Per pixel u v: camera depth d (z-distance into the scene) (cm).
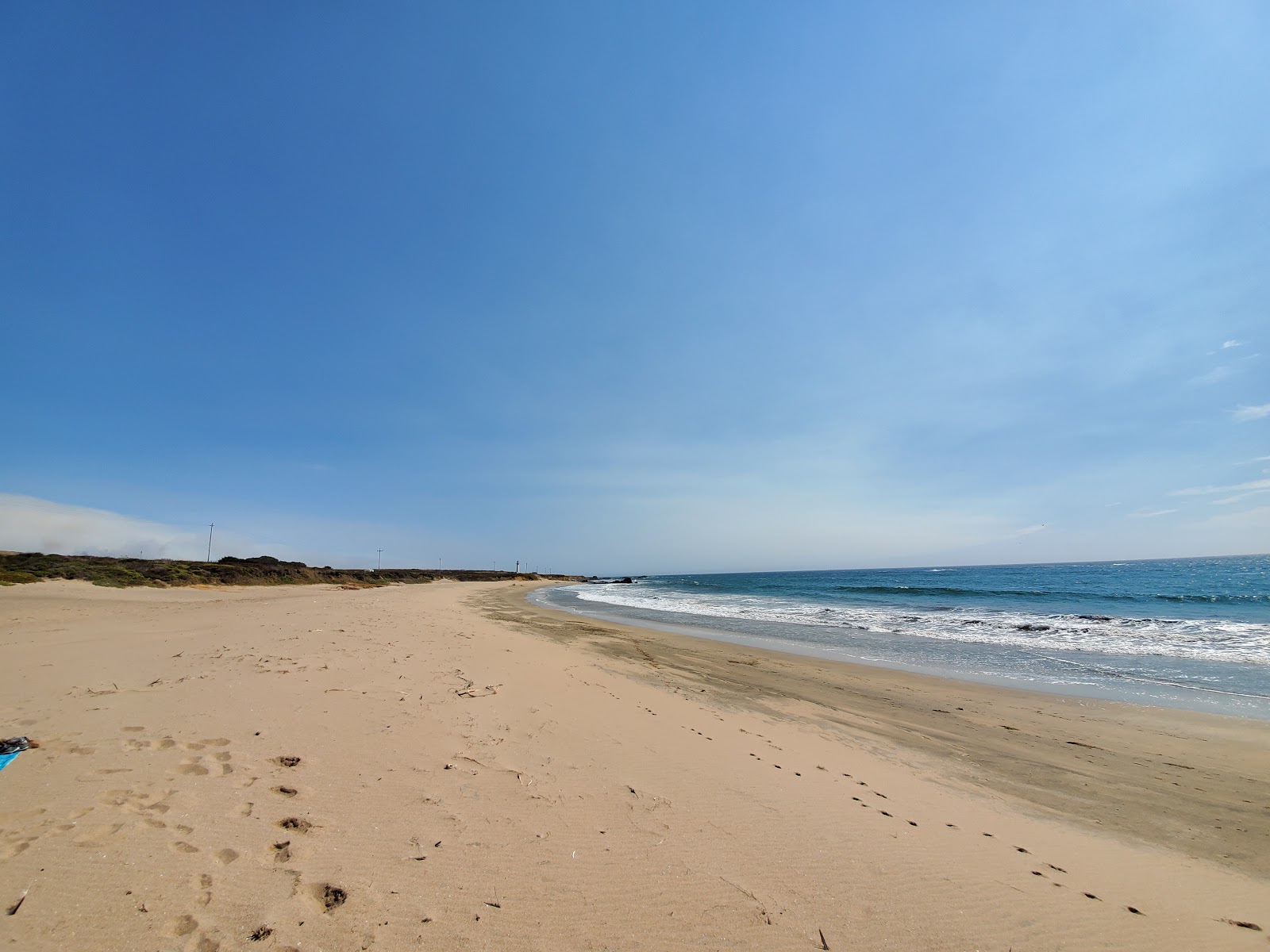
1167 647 1412
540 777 443
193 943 234
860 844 381
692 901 298
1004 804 499
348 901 272
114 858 286
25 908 246
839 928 287
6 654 769
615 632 1738
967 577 6894
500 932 261
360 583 5225
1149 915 330
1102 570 7700
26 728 456
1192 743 720
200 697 568
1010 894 337
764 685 977
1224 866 407
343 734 491
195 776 388
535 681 788
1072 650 1414
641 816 391
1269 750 690
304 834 327
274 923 251
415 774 425
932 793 506
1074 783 571
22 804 334
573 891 298
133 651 799
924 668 1205
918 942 282
